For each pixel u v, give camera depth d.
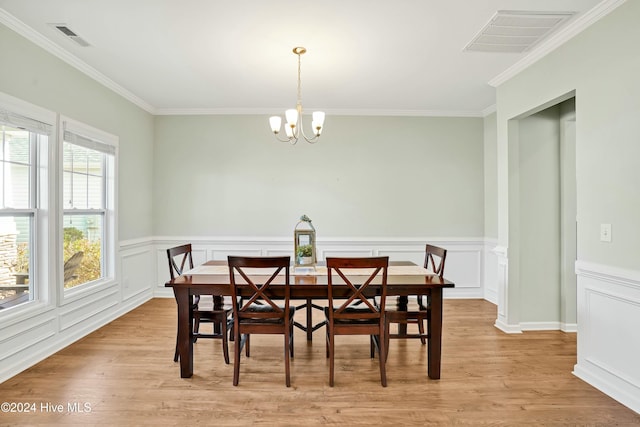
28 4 2.41
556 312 3.73
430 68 3.52
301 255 3.08
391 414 2.18
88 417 2.13
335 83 3.94
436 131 5.06
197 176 5.01
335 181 5.02
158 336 3.48
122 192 4.20
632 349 2.26
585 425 2.08
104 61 3.35
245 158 5.00
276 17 2.59
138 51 3.14
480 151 5.08
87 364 2.84
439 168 5.06
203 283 2.59
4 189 2.65
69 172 3.39
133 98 4.36
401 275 2.90
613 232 2.38
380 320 2.52
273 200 5.01
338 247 5.02
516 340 3.42
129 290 4.36
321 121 3.07
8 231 2.70
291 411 2.21
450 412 2.20
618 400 2.34
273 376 2.66
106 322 3.84
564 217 3.66
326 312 2.99
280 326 2.53
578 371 2.68
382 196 5.04
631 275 2.22
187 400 2.32
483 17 2.59
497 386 2.53
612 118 2.39
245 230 5.01
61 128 3.12
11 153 2.71
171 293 5.00
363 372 2.72
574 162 3.63
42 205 2.96
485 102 4.64
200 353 3.10
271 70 3.58
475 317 4.16
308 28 2.75
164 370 2.75
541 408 2.25
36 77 2.84
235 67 3.50
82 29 2.75
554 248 3.73
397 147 5.04
